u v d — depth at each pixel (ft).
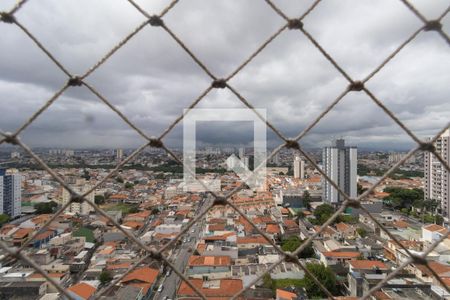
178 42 7.47
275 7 7.47
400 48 7.48
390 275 7.41
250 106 7.78
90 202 7.15
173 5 7.39
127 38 7.35
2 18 6.77
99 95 7.38
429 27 7.22
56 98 7.16
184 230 7.49
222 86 7.64
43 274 6.69
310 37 7.57
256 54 7.65
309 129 7.77
